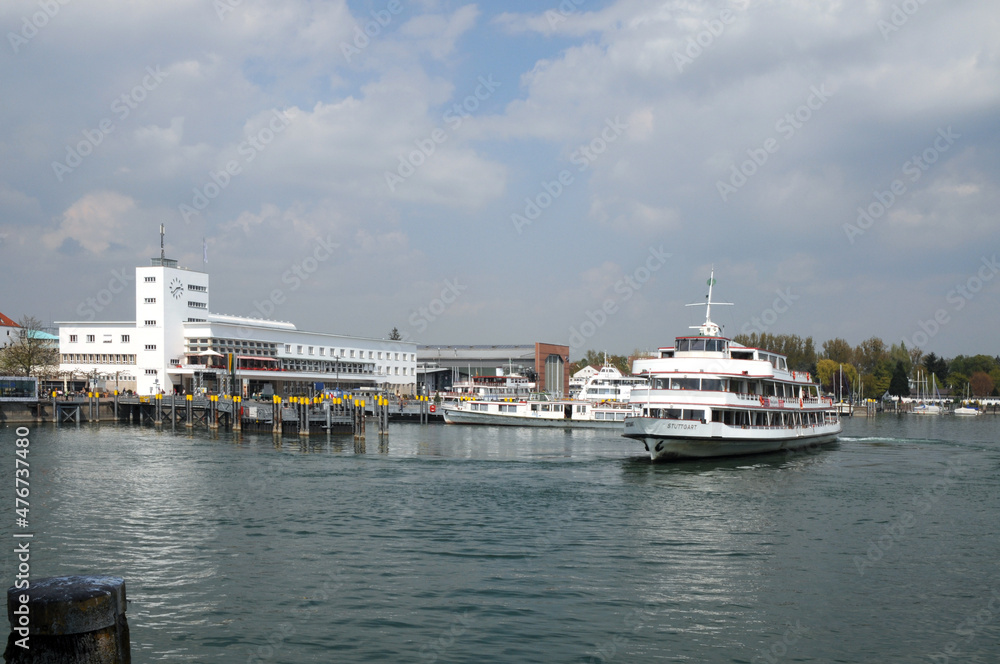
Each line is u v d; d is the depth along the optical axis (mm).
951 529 36875
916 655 22047
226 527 36188
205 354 130875
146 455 65625
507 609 25109
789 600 26453
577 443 84125
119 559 30609
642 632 23312
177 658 21062
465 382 179125
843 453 72562
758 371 61188
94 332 133000
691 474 54844
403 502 42719
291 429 94438
